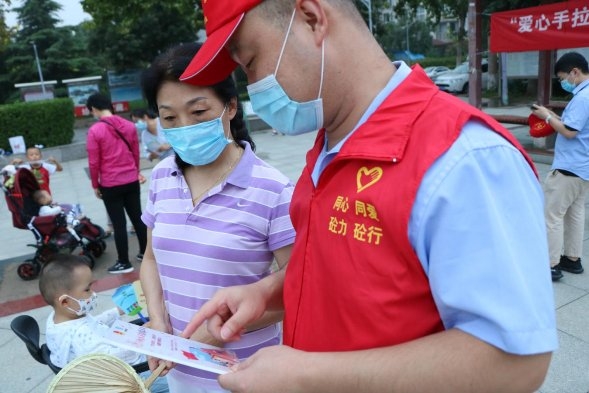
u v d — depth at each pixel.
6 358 3.29
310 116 0.97
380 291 0.85
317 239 0.97
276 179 1.65
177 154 1.71
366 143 0.87
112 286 4.45
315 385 0.84
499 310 0.71
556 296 3.45
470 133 0.79
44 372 3.11
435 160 0.78
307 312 1.02
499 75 15.86
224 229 1.59
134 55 31.47
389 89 0.93
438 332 0.81
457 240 0.75
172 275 1.66
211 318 1.30
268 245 1.65
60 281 2.16
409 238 0.80
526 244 0.75
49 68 36.69
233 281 1.61
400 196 0.80
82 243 4.94
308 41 0.91
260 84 0.97
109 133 4.55
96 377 1.13
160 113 1.65
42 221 4.77
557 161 3.59
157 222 1.72
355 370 0.81
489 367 0.73
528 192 0.78
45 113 13.51
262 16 0.92
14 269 5.12
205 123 1.58
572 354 2.78
